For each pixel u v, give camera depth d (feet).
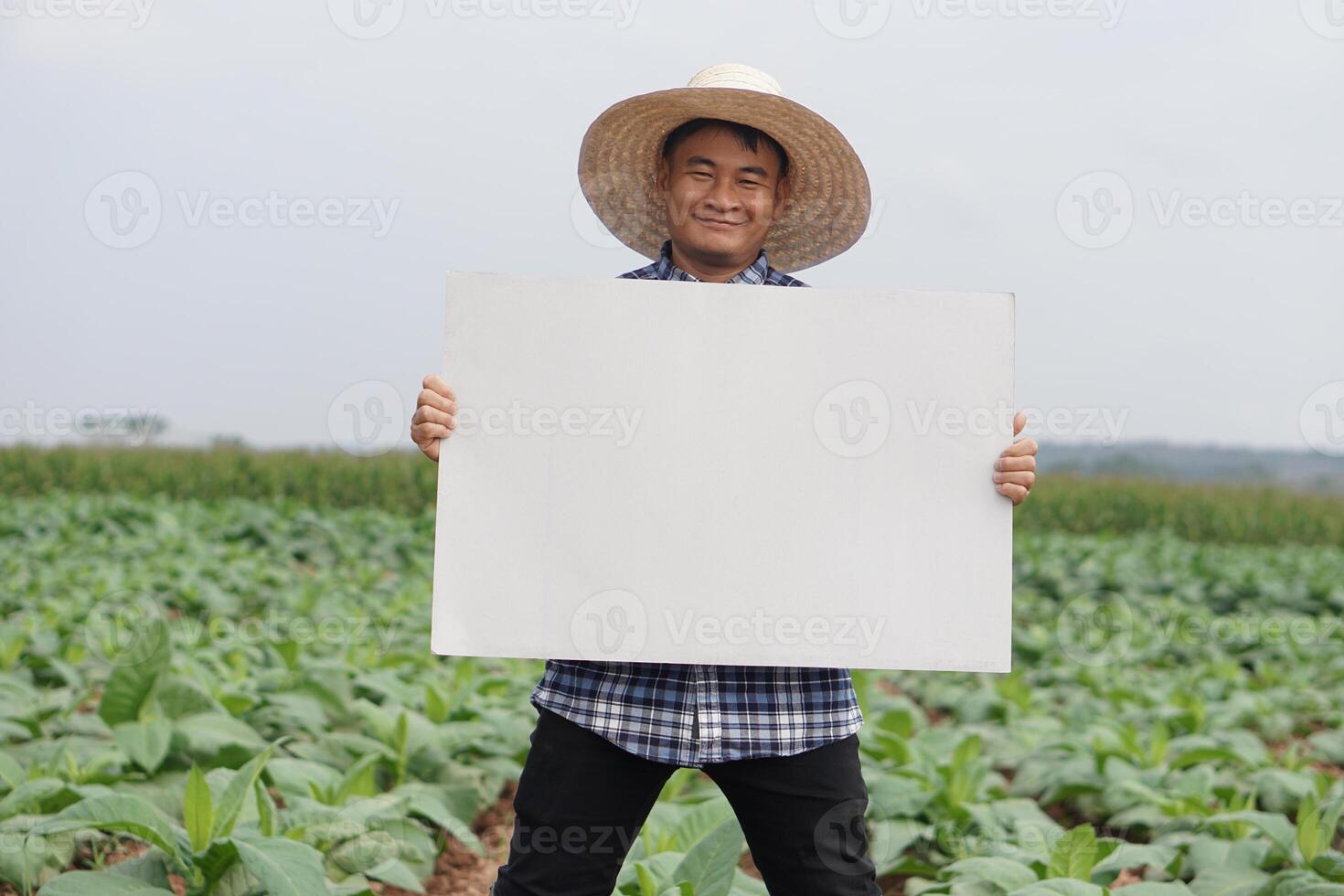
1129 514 57.52
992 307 7.74
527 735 15.92
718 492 7.64
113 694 13.41
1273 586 40.78
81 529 43.39
